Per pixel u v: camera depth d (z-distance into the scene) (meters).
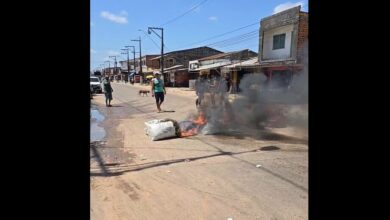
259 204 4.99
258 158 7.75
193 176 6.50
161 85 18.61
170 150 8.83
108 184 6.13
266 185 5.82
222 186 5.86
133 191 5.76
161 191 5.72
